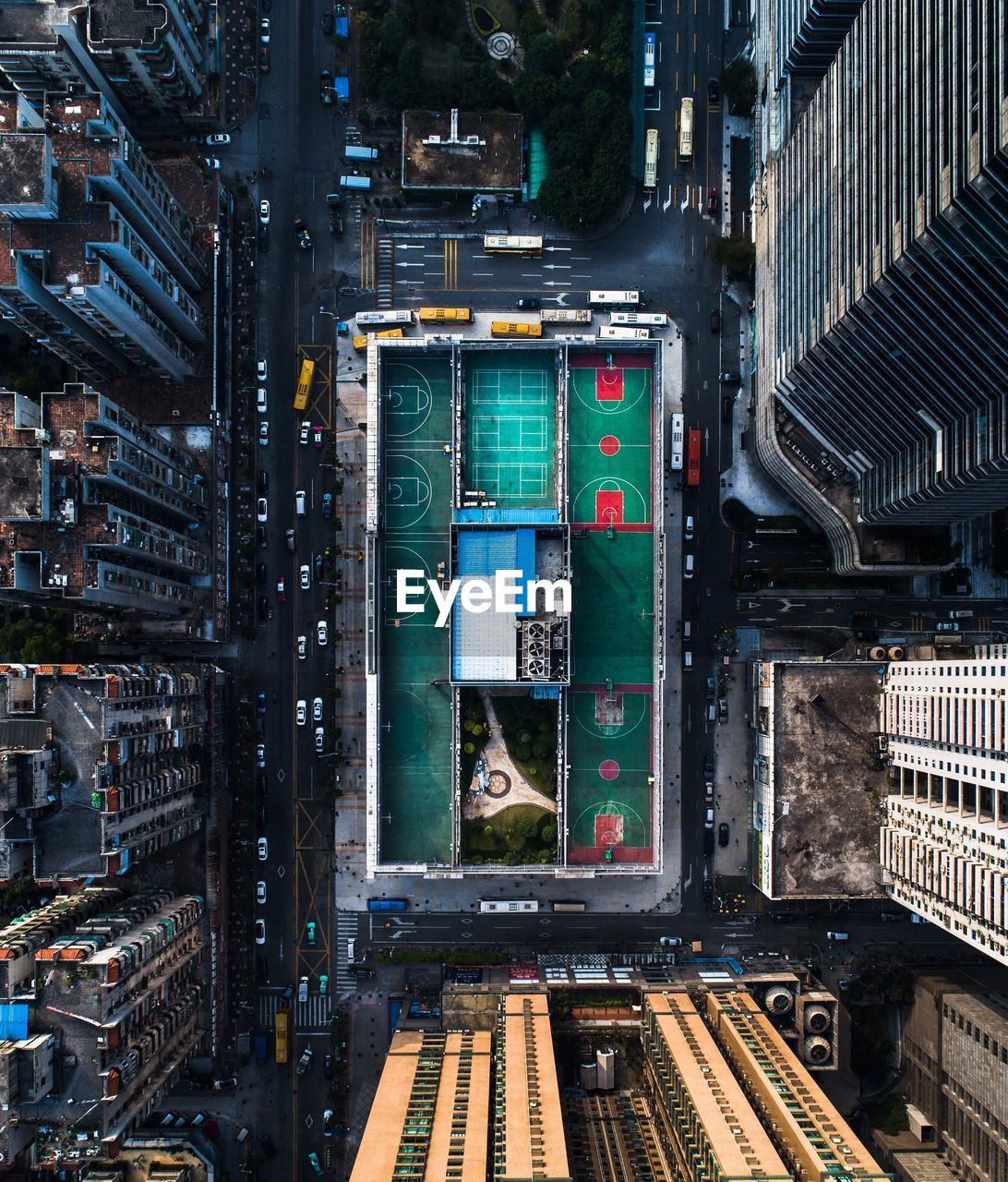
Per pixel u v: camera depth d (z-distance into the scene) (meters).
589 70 123.62
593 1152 108.19
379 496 119.19
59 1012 94.56
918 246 76.19
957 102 69.44
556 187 124.06
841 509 118.50
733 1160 86.06
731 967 124.38
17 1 111.00
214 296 124.25
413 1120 98.06
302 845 128.00
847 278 89.56
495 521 117.25
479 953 126.25
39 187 92.69
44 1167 99.44
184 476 118.62
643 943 127.69
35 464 94.19
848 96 89.69
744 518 128.00
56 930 103.62
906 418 99.81
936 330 84.31
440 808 118.88
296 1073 126.19
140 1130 122.81
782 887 117.31
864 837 117.38
